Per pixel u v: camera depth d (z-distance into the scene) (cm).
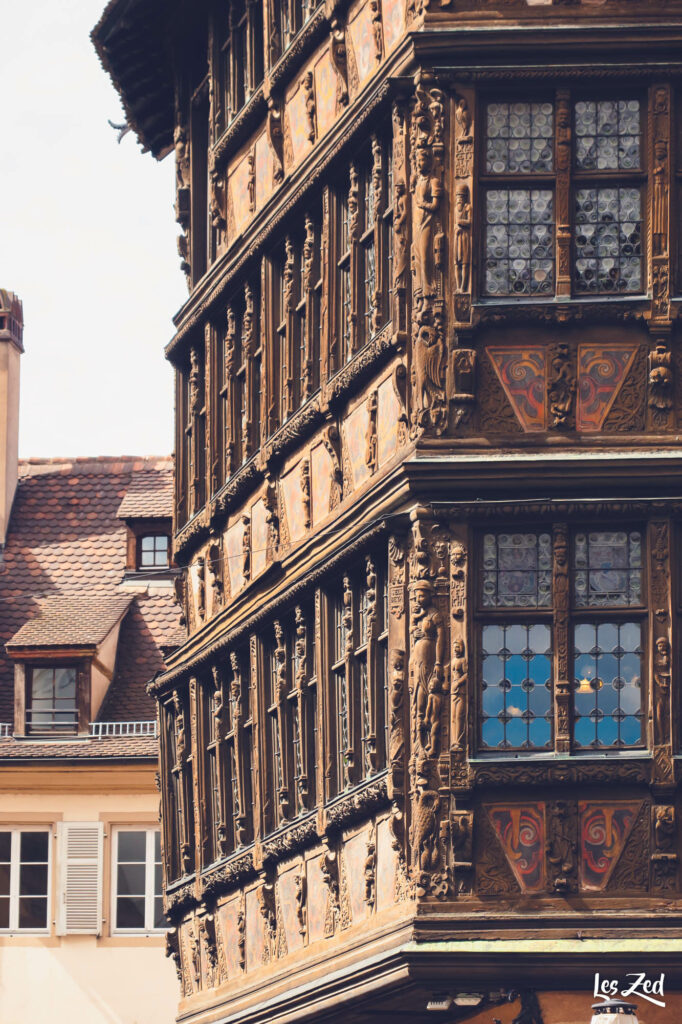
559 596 2736
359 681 2978
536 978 2675
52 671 4831
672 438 2747
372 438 2927
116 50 3922
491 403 2767
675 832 2681
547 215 2803
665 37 2792
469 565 2744
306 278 3212
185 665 3669
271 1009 3172
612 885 2683
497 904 2689
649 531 2734
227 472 3553
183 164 3825
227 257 3528
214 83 3656
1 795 4781
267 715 3338
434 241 2792
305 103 3219
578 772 2697
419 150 2808
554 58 2802
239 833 3434
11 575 5119
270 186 3372
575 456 2736
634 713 2725
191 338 3756
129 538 5131
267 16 3372
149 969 4747
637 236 2797
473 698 2730
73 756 4747
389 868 2823
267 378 3359
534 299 2788
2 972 4750
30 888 4775
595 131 2814
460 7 2828
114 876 4769
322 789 3058
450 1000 2739
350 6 3066
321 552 3083
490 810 2708
